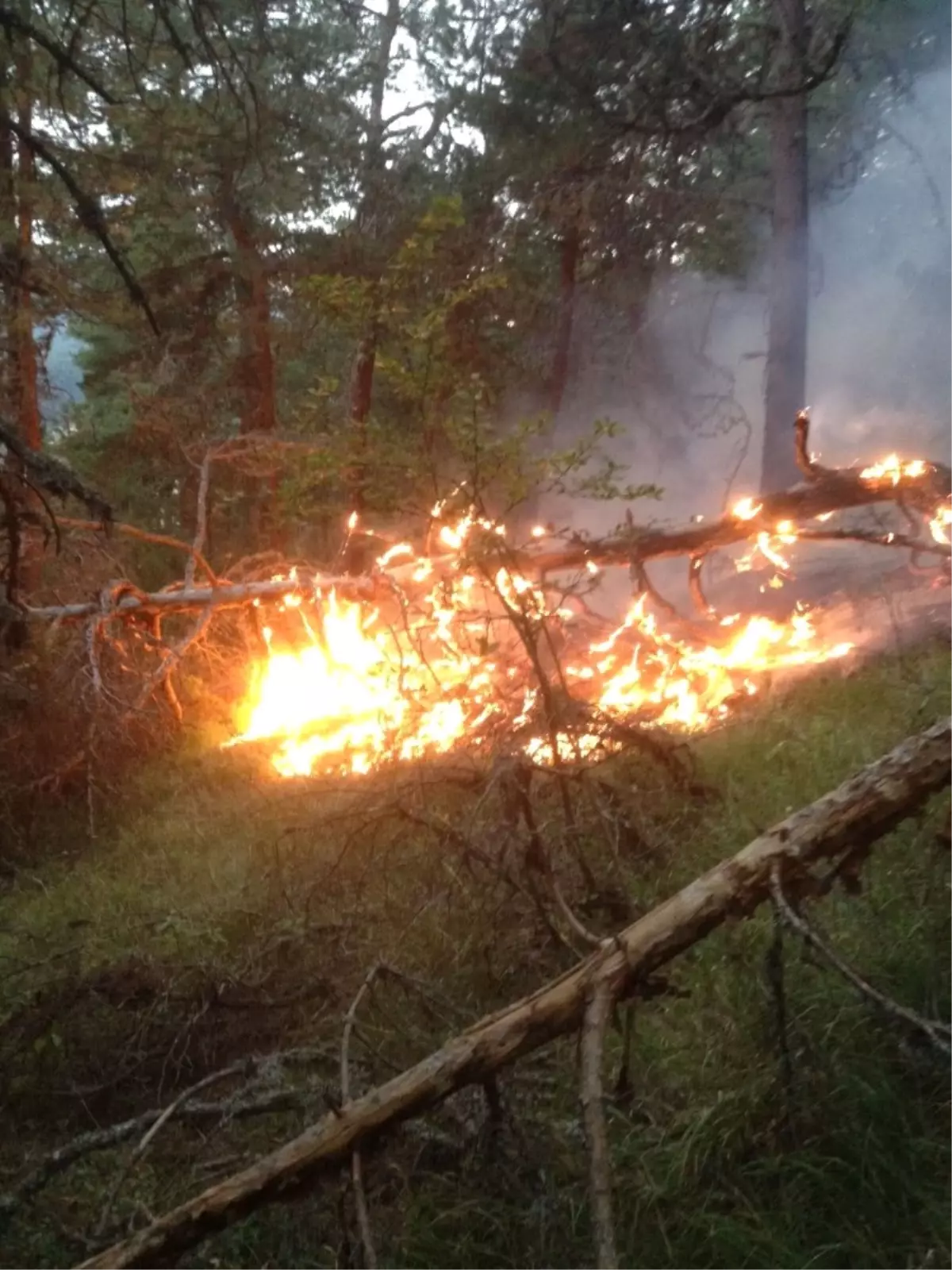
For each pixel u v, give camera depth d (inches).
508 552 197.9
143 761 329.7
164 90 292.8
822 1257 107.2
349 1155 107.2
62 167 189.9
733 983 141.6
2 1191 137.7
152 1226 103.4
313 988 167.8
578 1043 113.5
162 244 517.3
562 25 494.6
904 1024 113.0
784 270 486.3
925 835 157.6
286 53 285.4
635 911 164.2
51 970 191.6
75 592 343.0
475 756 211.8
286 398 630.5
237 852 234.2
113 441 553.0
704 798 198.5
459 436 210.2
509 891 169.0
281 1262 119.7
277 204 490.0
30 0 200.7
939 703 208.1
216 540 549.0
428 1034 149.2
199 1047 164.9
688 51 471.8
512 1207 120.6
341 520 401.7
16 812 298.2
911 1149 114.7
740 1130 122.0
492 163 546.6
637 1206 116.3
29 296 368.5
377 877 189.6
